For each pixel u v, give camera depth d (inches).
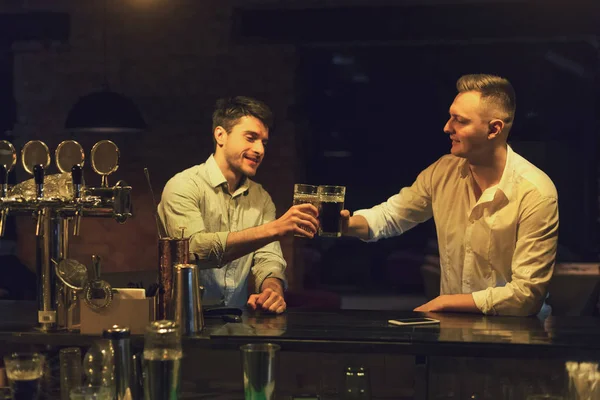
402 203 103.9
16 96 244.4
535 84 245.8
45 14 241.4
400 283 249.6
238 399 73.4
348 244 251.8
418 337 70.7
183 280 72.7
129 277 81.4
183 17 240.5
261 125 99.8
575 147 242.1
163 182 241.6
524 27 228.1
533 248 89.3
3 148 78.3
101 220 236.5
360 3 235.1
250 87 240.5
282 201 241.0
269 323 78.4
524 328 76.2
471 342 68.7
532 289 86.8
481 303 85.7
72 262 74.9
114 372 67.7
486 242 94.3
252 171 99.8
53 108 243.8
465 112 92.0
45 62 243.9
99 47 242.7
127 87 242.5
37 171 73.6
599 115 237.5
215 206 101.7
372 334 72.1
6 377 74.9
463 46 251.0
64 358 70.4
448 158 101.3
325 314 84.9
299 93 243.9
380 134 258.8
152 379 66.2
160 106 242.4
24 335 73.9
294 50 239.1
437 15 232.2
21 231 234.8
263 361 66.7
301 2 237.0
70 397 66.6
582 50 240.2
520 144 246.4
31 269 234.7
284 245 238.1
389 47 252.5
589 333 73.1
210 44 240.5
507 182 92.5
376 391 72.9
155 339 66.1
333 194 82.3
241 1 239.1
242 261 102.2
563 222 241.4
